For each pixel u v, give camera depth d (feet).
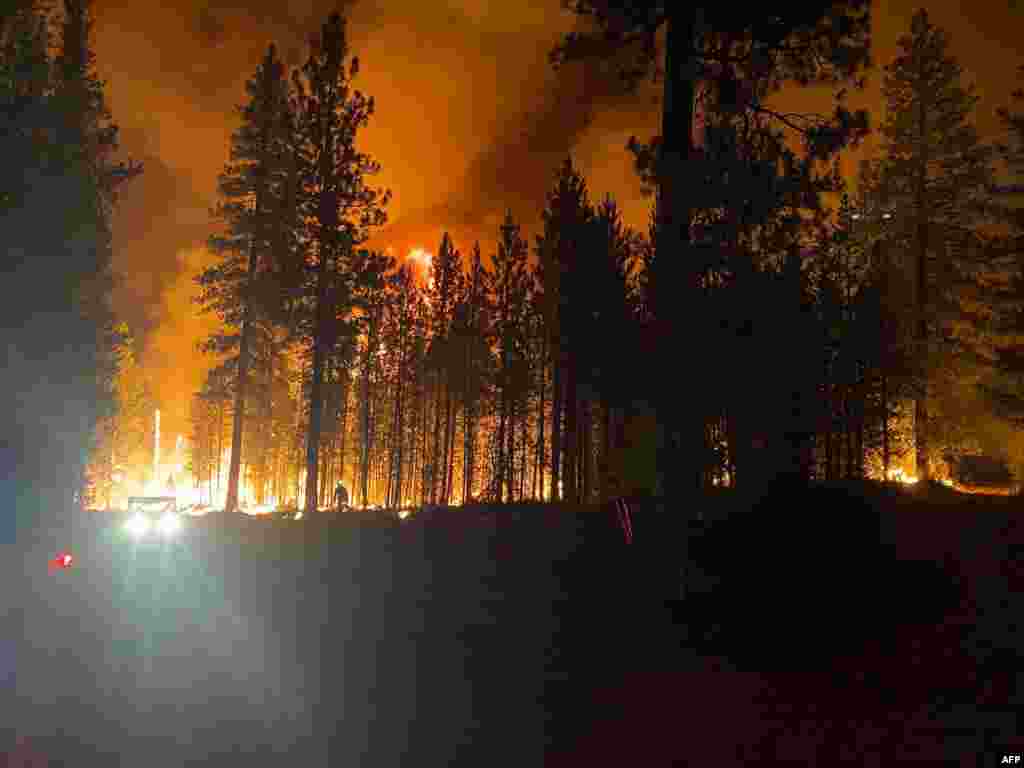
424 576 45.73
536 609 34.42
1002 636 24.71
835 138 29.86
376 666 26.81
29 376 60.64
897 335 98.89
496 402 139.54
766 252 30.42
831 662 24.34
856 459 97.71
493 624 32.48
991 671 22.02
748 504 31.30
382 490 209.87
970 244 102.68
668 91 33.35
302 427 165.37
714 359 30.71
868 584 27.61
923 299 104.47
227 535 69.82
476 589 40.88
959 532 40.47
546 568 44.06
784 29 31.60
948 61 107.14
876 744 17.94
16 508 37.73
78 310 72.90
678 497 31.63
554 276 116.67
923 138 107.96
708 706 21.17
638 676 24.03
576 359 104.17
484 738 19.45
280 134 112.06
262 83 114.11
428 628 32.53
